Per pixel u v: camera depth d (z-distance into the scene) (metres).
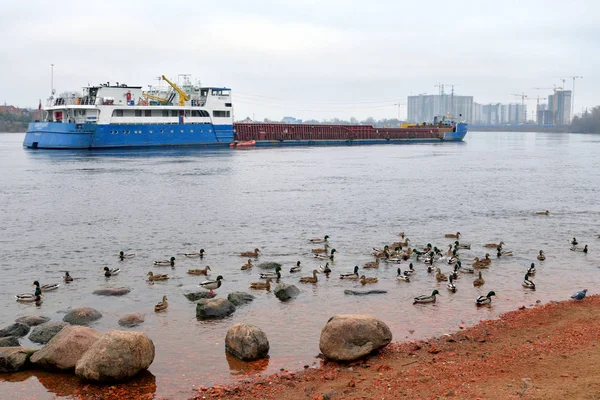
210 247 48.66
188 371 24.58
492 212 66.12
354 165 129.62
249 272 40.78
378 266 42.12
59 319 31.23
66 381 23.83
